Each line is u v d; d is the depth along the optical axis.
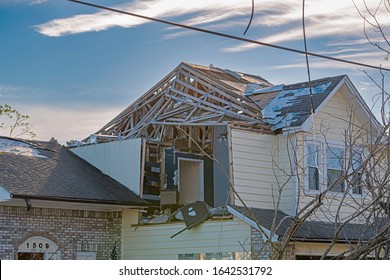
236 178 31.95
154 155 35.06
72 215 32.19
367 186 14.61
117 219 33.12
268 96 36.12
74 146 37.97
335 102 34.34
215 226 29.02
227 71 39.06
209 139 36.56
